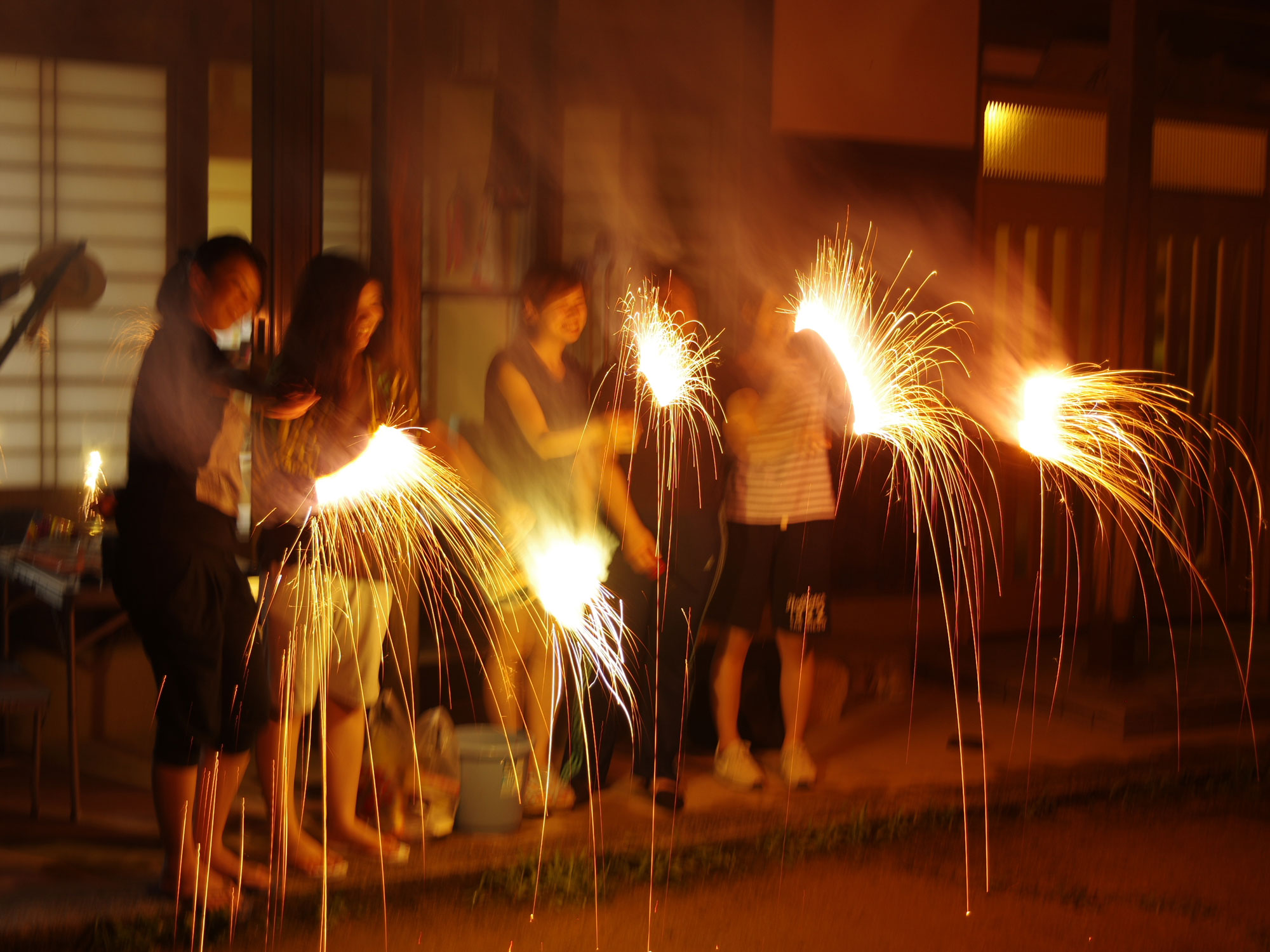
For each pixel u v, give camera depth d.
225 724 3.64
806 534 4.78
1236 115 7.61
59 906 3.57
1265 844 4.54
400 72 4.44
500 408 4.33
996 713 6.01
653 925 3.74
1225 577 7.70
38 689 4.22
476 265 5.69
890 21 6.32
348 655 3.90
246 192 5.54
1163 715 5.72
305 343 3.74
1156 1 5.80
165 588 3.45
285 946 3.51
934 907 3.93
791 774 4.84
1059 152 7.18
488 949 3.56
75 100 5.27
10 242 5.25
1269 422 7.78
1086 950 3.68
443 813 4.21
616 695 4.58
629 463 4.50
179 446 3.47
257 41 4.83
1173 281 7.55
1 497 5.27
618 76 5.94
